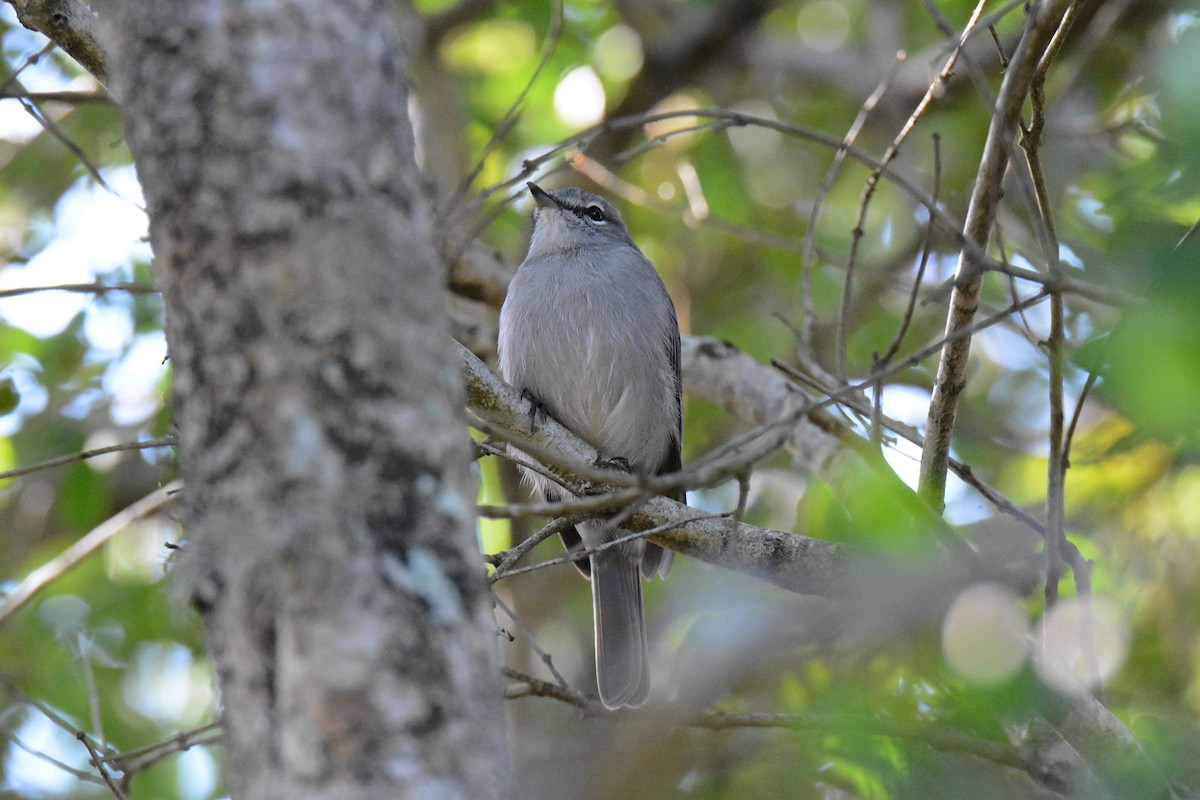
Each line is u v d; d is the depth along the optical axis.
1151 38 14.67
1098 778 7.75
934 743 8.84
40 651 14.48
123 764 10.24
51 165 16.47
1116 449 12.33
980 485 8.73
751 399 13.28
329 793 3.91
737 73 18.62
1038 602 10.35
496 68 17.77
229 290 4.33
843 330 9.47
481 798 4.02
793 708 10.17
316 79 4.54
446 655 4.12
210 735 10.12
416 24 15.82
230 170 4.41
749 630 10.69
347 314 4.32
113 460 14.76
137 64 4.59
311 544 4.13
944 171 15.95
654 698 12.88
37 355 14.64
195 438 4.33
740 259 17.92
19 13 8.37
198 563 4.25
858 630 8.75
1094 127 14.59
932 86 8.97
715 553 8.97
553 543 15.54
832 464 11.59
